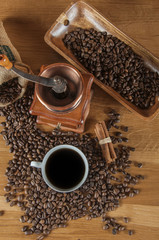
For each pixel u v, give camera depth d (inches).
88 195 22.9
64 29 23.0
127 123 23.8
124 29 24.3
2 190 23.4
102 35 22.8
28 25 24.4
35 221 22.8
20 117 23.4
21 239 23.0
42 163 20.7
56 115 19.8
